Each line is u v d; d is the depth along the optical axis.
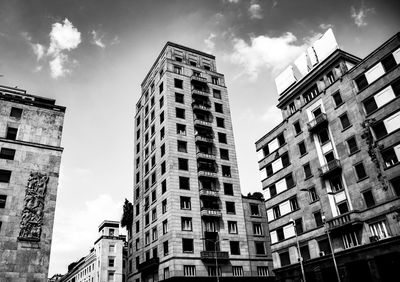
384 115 37.12
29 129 42.28
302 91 49.88
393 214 33.88
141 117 75.38
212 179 59.12
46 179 40.06
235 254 54.94
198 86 68.56
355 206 38.09
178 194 54.56
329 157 43.28
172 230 51.16
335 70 44.62
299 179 47.25
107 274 86.56
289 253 46.31
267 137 55.84
